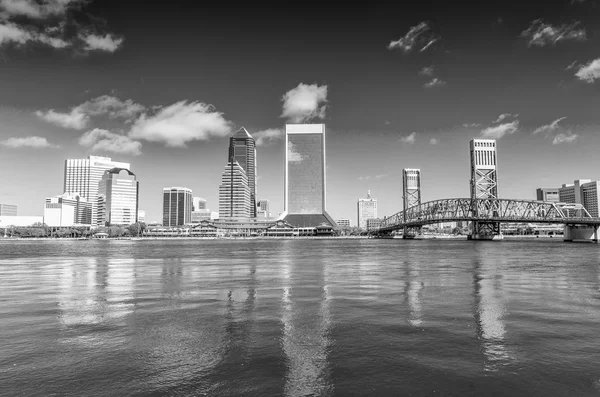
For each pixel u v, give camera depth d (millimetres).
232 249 133125
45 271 49469
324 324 19938
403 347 16172
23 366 14234
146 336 17906
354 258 76188
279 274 44125
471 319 20891
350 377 13180
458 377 13164
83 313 22766
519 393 12070
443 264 58844
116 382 12859
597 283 35531
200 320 20922
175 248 146375
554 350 15750
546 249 116625
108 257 84250
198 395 11945
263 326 19609
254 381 12898
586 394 12016
